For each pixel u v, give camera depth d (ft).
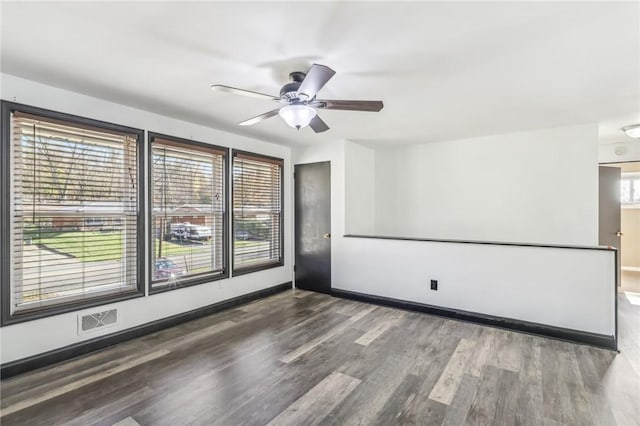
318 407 6.57
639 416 6.27
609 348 9.16
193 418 6.22
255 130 12.63
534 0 4.86
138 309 10.00
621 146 14.79
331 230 14.89
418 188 15.67
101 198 9.23
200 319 11.66
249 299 13.70
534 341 9.72
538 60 6.84
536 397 6.89
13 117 7.64
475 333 10.33
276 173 15.35
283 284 15.60
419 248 12.44
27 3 4.86
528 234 13.05
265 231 14.80
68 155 8.57
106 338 9.22
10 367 7.52
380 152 16.78
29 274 7.97
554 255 10.00
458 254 11.60
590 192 11.88
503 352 8.99
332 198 14.83
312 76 5.84
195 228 11.83
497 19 5.37
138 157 9.95
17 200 7.77
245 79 7.78
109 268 9.52
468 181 14.37
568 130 12.23
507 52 6.48
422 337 10.03
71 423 6.04
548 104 9.66
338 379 7.61
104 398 6.82
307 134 13.39
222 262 12.77
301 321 11.47
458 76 7.63
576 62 6.93
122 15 5.23
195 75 7.55
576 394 6.99
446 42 6.10
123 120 9.57
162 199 10.74
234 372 7.92
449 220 14.87
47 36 5.87
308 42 6.09
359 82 7.97
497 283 10.87
